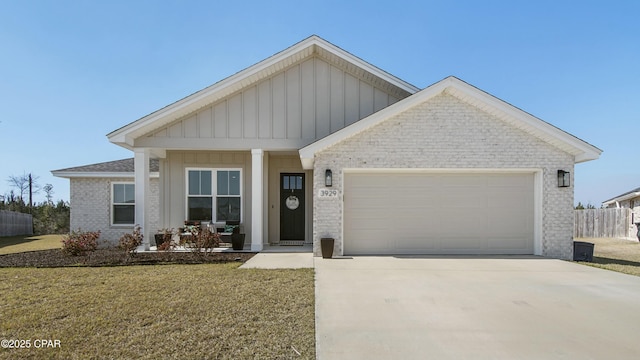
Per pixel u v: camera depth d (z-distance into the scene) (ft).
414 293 19.76
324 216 31.91
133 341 13.14
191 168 41.22
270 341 13.30
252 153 36.04
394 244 32.89
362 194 32.94
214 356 12.07
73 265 27.68
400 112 31.89
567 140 31.24
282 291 19.85
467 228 33.06
